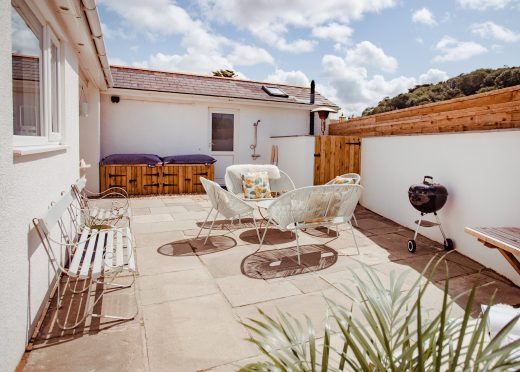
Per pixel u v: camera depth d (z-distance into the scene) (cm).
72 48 454
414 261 406
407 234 528
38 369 204
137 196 831
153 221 586
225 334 247
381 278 352
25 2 272
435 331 113
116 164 823
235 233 518
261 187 580
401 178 584
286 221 394
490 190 390
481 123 463
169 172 871
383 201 647
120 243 321
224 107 1002
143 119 916
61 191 362
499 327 192
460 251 438
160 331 249
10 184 189
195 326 256
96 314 268
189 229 536
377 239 499
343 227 567
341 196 405
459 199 440
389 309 133
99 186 819
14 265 198
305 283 338
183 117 954
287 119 1075
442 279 354
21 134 281
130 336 241
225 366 211
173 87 930
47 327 249
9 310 189
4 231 181
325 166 776
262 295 311
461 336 104
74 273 248
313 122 1080
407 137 566
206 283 334
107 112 884
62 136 395
